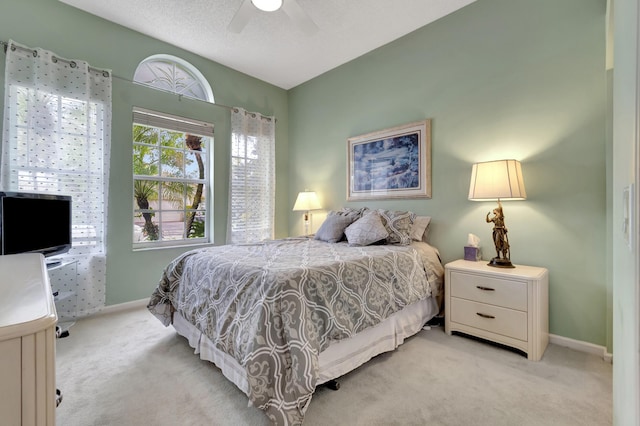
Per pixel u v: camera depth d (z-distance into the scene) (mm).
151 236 3258
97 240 2711
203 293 1907
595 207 2025
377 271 1983
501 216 2270
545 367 1850
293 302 1427
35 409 428
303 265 1722
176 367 1875
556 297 2182
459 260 2541
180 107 3338
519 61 2348
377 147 3311
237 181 3812
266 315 1393
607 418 1400
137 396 1587
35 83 2387
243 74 3938
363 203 3484
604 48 1984
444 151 2793
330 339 1520
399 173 3115
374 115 3375
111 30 2844
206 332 1766
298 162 4344
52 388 443
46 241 2242
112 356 2010
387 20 2830
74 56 2641
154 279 3152
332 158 3861
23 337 418
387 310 1909
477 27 2572
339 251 2299
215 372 1819
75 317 2600
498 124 2457
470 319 2215
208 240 3684
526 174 2312
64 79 2523
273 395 1302
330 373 1595
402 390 1628
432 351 2068
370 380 1723
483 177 2213
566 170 2137
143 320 2656
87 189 2639
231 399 1565
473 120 2602
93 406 1504
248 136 3920
